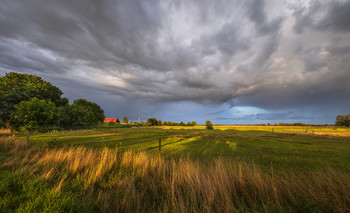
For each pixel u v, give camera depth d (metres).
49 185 3.86
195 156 11.42
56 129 34.75
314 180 3.61
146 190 3.71
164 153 12.56
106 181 4.46
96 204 2.99
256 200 3.08
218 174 4.12
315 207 2.54
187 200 2.93
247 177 3.94
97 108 75.44
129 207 2.82
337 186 3.11
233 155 12.24
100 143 17.00
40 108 30.81
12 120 29.48
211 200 3.00
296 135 35.16
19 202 2.83
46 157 6.27
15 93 34.91
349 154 12.98
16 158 6.28
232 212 2.61
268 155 12.38
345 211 2.47
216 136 31.47
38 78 48.97
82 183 4.15
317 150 15.02
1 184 3.35
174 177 4.18
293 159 10.63
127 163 5.68
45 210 2.49
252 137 29.70
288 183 3.38
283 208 2.73
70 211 2.53
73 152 6.87
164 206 2.85
